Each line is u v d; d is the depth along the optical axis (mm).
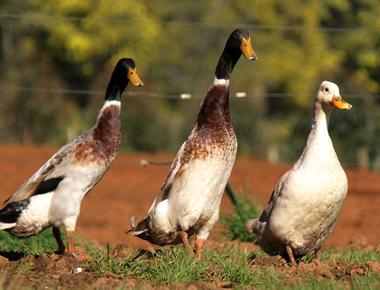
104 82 33000
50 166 10469
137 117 29594
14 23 33281
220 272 9641
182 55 34844
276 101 35938
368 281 9172
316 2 37500
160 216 10312
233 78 34625
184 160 10242
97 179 10664
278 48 36500
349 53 36281
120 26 34125
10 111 30656
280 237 10523
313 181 10211
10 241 12102
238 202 13914
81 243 12406
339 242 14547
